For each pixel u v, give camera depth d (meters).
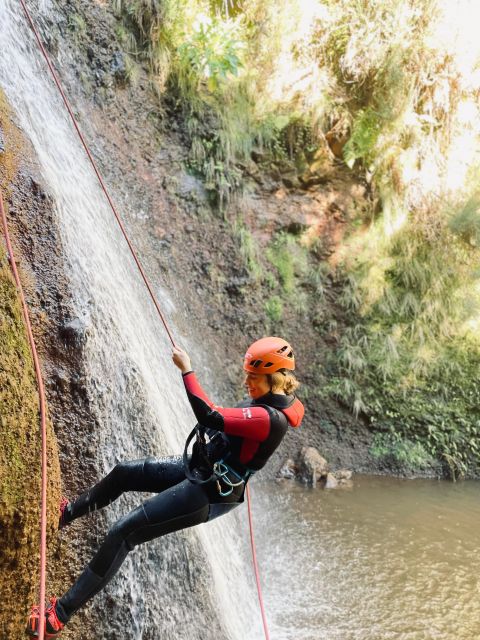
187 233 7.74
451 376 8.18
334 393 8.12
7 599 2.58
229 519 5.95
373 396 8.10
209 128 8.00
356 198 8.63
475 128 8.53
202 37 7.69
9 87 4.68
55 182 4.53
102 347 4.02
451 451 7.86
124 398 4.09
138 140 7.48
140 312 5.77
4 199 3.60
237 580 5.13
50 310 3.61
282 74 8.41
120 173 7.00
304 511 6.72
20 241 3.62
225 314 7.85
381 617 4.95
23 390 2.64
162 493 2.88
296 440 7.84
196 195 7.88
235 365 7.75
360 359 8.12
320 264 8.48
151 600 3.72
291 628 4.77
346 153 8.48
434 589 5.38
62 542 3.32
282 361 2.88
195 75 7.89
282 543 6.04
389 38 8.18
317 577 5.50
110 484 3.09
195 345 7.26
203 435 2.88
